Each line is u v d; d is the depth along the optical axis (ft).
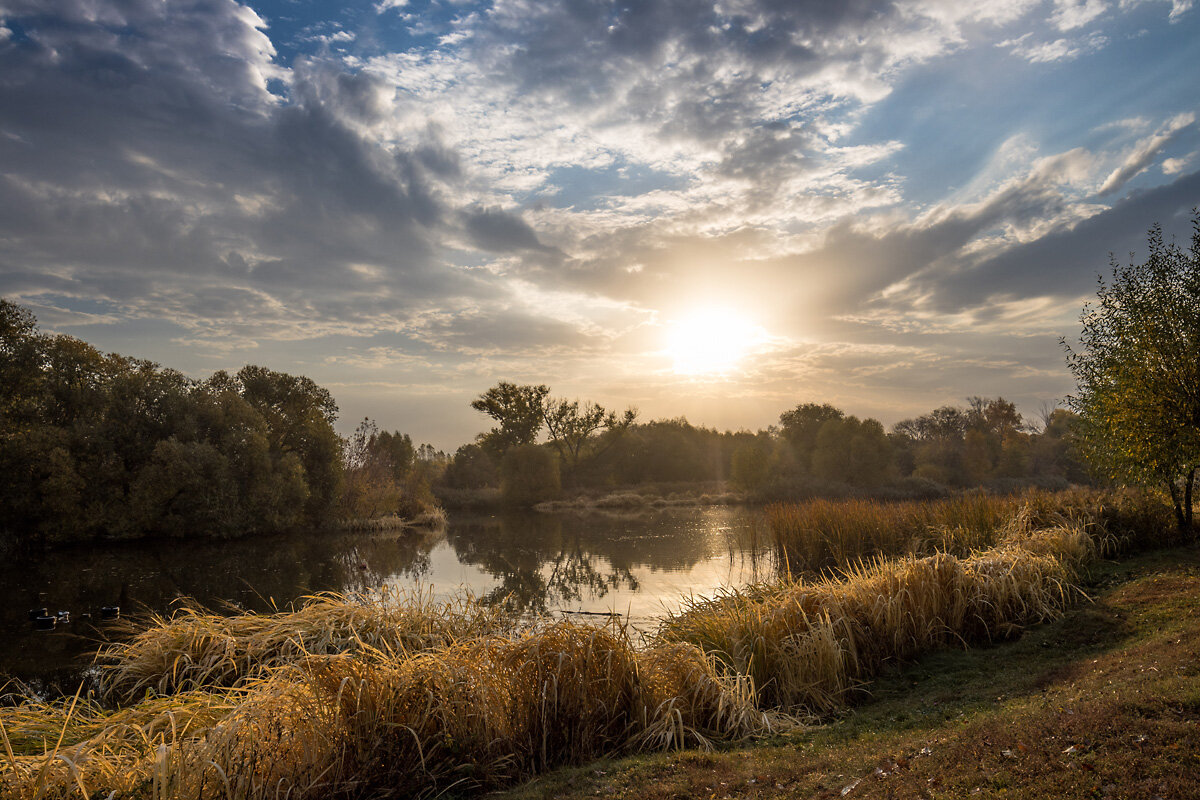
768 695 21.39
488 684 16.88
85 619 40.88
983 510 46.93
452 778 15.35
